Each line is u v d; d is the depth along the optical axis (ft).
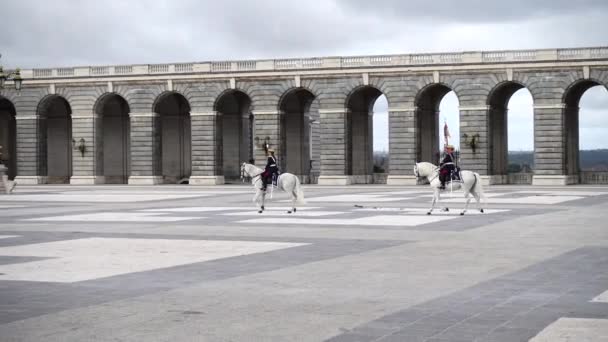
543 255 93.66
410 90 360.07
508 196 236.63
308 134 400.47
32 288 71.97
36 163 404.77
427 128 378.53
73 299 66.69
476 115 351.87
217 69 382.42
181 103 410.31
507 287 71.56
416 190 296.51
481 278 76.79
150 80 389.80
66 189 332.19
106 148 414.82
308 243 108.17
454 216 156.25
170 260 90.68
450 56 354.13
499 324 56.59
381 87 364.17
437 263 87.35
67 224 142.61
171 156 412.36
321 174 373.61
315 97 384.88
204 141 385.70
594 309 61.41
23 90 404.36
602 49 334.24
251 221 146.30
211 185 377.71
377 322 57.67
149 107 391.04
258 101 378.73
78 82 398.01
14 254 96.99
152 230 128.98
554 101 342.44
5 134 433.48
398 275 78.84
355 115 386.32
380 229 129.08
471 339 52.34
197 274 79.92
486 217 153.07
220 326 56.70
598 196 233.96
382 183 383.65
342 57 368.07
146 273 80.74
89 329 55.83
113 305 64.08
